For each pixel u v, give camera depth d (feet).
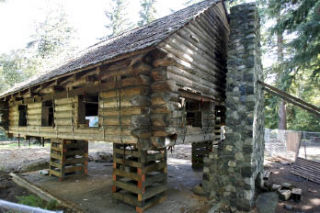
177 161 38.45
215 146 20.39
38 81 20.90
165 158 19.43
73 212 16.96
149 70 14.05
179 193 21.12
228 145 19.69
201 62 19.57
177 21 17.40
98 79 16.85
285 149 43.01
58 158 25.93
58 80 18.90
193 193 21.15
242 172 18.69
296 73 38.73
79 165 27.73
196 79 18.51
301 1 32.91
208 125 21.88
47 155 41.93
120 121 15.14
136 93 14.14
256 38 21.33
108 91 16.17
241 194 18.44
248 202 17.99
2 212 11.23
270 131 47.29
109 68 15.52
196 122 23.71
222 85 24.73
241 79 20.04
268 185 22.72
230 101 20.30
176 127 14.75
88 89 17.76
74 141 26.71
